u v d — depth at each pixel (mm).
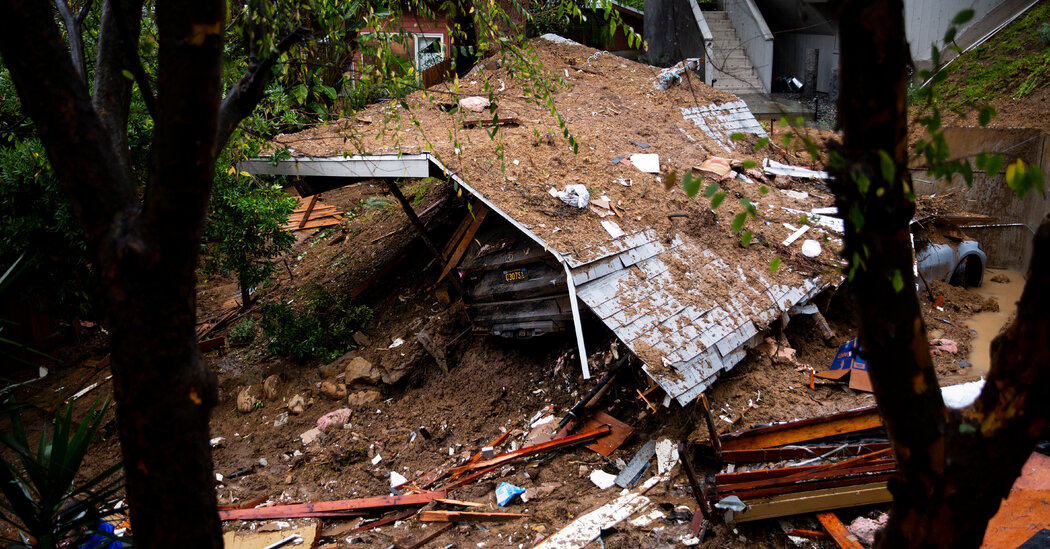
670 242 9297
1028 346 2502
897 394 2635
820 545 5848
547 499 7586
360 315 11641
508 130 11141
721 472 6668
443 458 9016
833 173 2617
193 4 2520
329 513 7887
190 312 2938
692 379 7730
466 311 10492
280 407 10523
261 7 4156
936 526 2713
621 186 10023
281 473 9195
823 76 15984
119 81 3701
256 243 11367
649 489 7215
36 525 3773
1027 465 5430
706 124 13031
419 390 10281
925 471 2664
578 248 8500
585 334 9734
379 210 15445
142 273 2760
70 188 2826
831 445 6621
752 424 7609
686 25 16266
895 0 2318
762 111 15312
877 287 2566
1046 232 2381
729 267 9211
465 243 10602
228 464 9484
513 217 8930
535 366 9922
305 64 6020
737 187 10812
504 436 9055
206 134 2697
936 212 11164
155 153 2713
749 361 8602
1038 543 4656
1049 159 10719
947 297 10414
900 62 2383
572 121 11836
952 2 14789
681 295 8617
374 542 7172
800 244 9789
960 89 13477
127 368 2850
